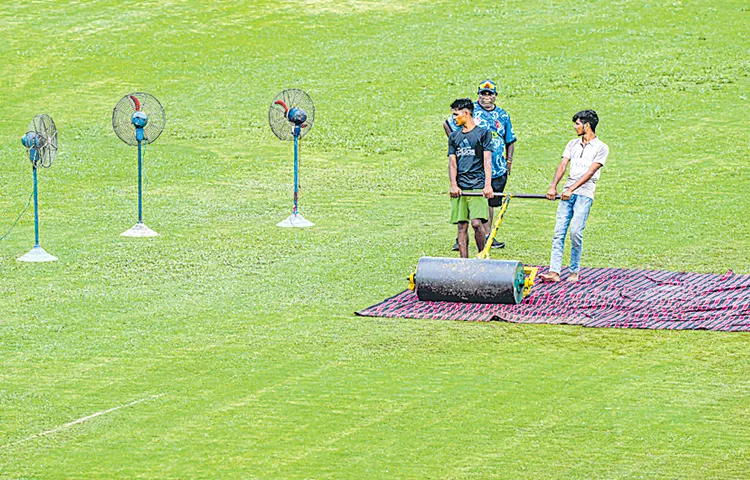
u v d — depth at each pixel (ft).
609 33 302.25
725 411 88.53
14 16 326.44
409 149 220.02
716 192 183.11
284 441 83.30
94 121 243.81
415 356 102.68
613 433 84.23
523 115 240.94
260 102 256.52
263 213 171.94
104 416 88.28
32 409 89.76
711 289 124.06
